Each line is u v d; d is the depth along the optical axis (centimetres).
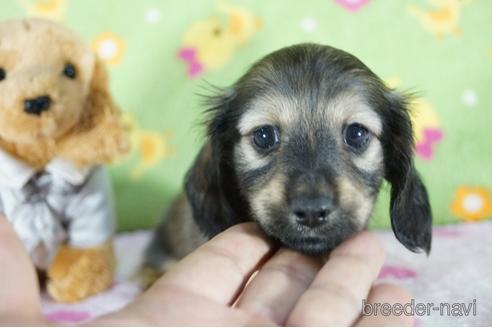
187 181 35
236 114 32
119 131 35
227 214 33
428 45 47
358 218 28
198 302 24
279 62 31
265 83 30
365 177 30
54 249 36
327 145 29
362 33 47
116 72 47
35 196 35
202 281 25
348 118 29
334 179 27
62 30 34
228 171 33
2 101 31
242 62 47
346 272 25
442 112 47
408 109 33
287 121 29
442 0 47
